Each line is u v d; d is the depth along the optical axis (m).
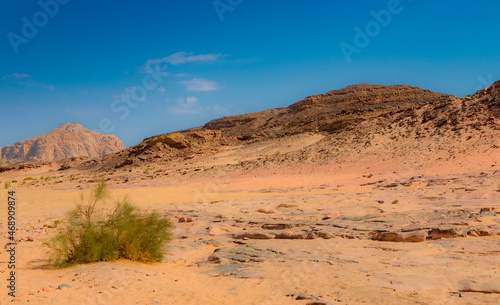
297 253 12.20
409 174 33.94
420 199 19.98
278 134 104.56
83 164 120.69
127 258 12.09
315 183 36.56
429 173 33.00
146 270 10.90
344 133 62.19
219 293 8.63
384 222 15.17
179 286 9.24
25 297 7.99
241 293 8.61
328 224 15.83
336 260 11.05
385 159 42.84
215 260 12.15
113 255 11.88
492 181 23.03
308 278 9.48
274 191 33.69
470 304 6.93
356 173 39.06
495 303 6.82
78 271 10.53
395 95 145.62
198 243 15.33
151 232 12.39
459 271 8.98
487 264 9.37
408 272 9.27
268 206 22.61
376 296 7.74
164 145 96.12
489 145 36.94
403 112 60.47
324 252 12.12
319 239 14.12
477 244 11.16
